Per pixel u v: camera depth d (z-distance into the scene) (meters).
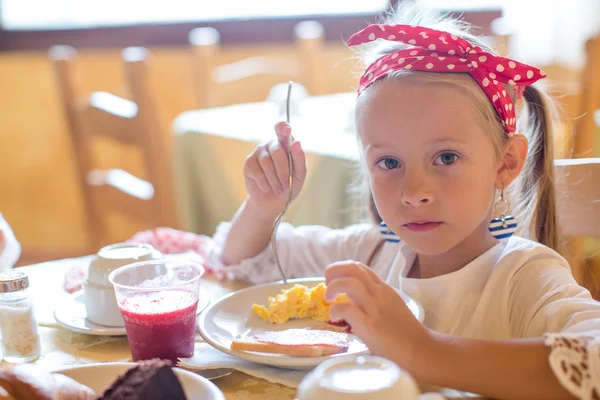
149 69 2.15
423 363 0.74
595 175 1.25
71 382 0.70
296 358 0.81
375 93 0.99
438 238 0.97
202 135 2.30
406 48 1.04
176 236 1.43
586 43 2.17
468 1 3.76
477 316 0.98
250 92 2.91
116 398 0.65
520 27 3.71
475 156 0.96
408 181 0.96
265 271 1.25
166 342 0.87
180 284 0.89
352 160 1.88
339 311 0.76
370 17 3.70
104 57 3.74
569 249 1.31
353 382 0.52
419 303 0.97
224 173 2.27
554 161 1.20
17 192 3.88
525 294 0.94
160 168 2.19
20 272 0.94
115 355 0.94
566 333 0.77
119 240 3.70
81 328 0.98
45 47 3.71
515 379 0.72
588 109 2.17
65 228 3.90
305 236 1.27
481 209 0.98
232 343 0.84
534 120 1.12
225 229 1.30
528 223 1.15
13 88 3.74
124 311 0.88
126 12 3.88
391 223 0.99
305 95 2.78
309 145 2.03
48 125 3.77
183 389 0.66
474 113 0.96
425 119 0.95
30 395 0.66
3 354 0.93
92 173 2.37
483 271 1.01
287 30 3.78
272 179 1.16
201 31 3.69
